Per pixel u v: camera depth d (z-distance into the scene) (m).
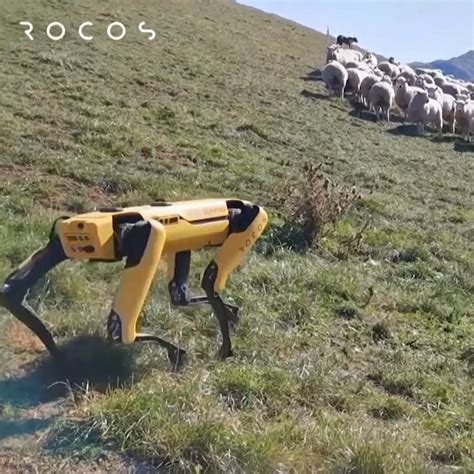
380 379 6.67
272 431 5.04
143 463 4.57
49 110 15.09
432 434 5.70
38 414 5.02
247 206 6.05
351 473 4.80
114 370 5.69
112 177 11.70
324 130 21.42
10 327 6.21
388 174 17.62
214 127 17.77
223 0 45.62
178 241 5.61
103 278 7.60
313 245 10.39
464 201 16.70
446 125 28.80
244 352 6.43
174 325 6.64
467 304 9.48
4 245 7.79
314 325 7.64
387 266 10.55
